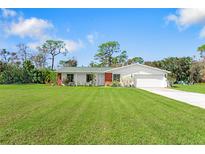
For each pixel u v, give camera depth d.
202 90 28.20
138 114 9.88
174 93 22.55
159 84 38.41
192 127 7.59
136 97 17.47
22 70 43.59
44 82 44.59
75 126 7.50
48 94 19.16
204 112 10.66
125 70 39.06
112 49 66.31
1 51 57.62
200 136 6.52
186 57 56.06
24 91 22.69
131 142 5.94
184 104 13.52
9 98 15.63
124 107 11.88
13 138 6.15
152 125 7.81
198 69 54.59
